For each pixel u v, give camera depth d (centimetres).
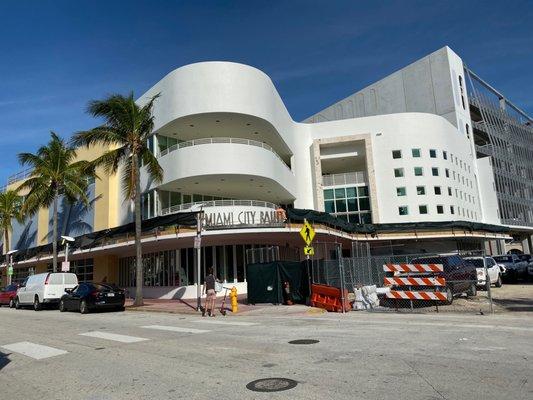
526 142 6719
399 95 5400
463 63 5669
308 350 839
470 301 1770
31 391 651
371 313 1529
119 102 2420
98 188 3675
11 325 1608
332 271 2106
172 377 681
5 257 4309
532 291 2192
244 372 686
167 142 3200
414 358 730
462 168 4616
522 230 5866
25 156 3198
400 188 4062
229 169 2809
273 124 3184
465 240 4350
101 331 1313
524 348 788
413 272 1548
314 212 2700
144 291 3066
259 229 2470
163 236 2447
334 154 4194
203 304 2238
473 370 638
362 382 596
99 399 588
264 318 1536
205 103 2877
